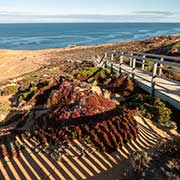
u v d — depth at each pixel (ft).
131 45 151.84
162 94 32.55
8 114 46.39
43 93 50.03
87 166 21.84
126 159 21.77
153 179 17.08
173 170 17.39
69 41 373.61
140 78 42.88
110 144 23.85
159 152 20.59
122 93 40.34
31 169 22.54
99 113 30.42
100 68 55.83
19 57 177.47
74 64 93.61
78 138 25.85
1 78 107.96
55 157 23.57
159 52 84.33
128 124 26.04
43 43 354.95
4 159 24.62
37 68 121.80
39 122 34.86
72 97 39.45
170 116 29.12
